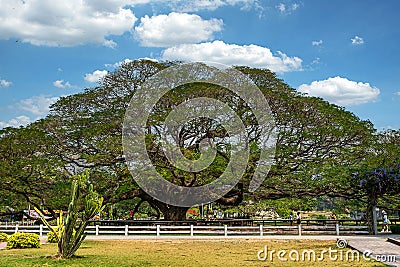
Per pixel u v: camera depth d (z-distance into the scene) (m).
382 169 25.36
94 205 15.12
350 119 28.83
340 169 27.20
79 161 28.53
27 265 13.38
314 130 27.73
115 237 24.77
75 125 28.14
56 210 30.14
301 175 28.06
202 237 24.59
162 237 24.66
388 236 24.44
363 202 27.98
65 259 14.63
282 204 36.44
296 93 29.70
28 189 28.36
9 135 27.73
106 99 29.69
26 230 26.69
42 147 27.69
